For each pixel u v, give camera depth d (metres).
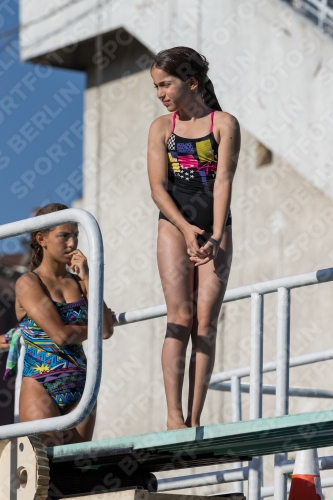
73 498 11.77
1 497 11.17
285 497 13.62
